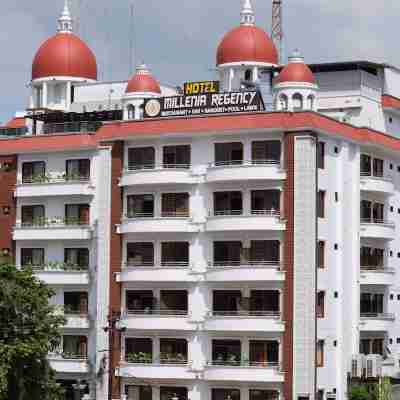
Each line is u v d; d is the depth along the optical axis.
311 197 110.12
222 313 112.19
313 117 111.12
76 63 154.12
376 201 122.75
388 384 114.88
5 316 101.19
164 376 113.00
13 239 122.94
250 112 112.62
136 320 114.31
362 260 119.81
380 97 132.00
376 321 119.88
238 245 112.38
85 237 119.56
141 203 117.06
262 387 110.69
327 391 113.12
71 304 120.25
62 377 119.00
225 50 148.88
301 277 109.75
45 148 122.06
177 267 114.00
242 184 112.50
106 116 129.62
